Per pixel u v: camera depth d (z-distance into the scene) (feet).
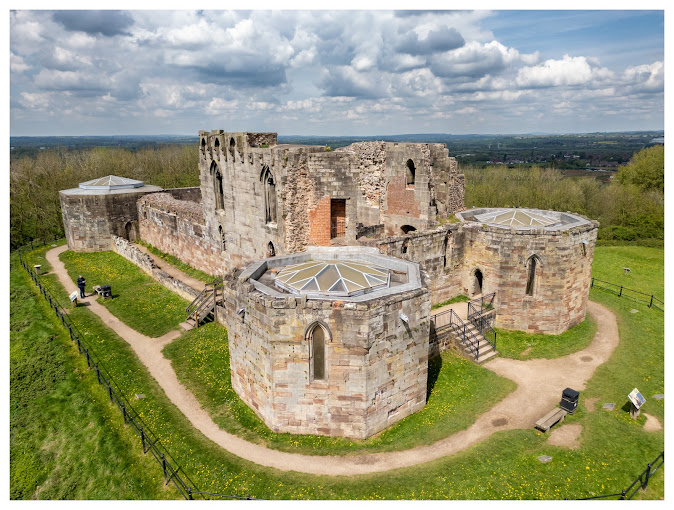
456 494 56.39
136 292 129.90
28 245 189.67
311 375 64.13
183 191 194.80
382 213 132.77
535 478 59.36
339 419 65.51
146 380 84.58
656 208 211.41
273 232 101.50
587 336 101.86
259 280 74.43
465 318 100.94
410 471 60.13
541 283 99.91
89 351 95.61
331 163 95.50
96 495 61.46
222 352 91.91
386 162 128.67
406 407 70.85
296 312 61.26
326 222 98.73
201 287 129.59
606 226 215.51
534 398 78.13
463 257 111.45
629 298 127.85
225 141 115.24
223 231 126.00
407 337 67.21
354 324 60.75
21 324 108.47
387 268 79.20
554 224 106.32
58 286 137.08
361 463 61.67
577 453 64.08
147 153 319.47
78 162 275.39
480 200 240.94
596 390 80.79
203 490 58.75
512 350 95.30
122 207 176.35
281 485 57.98
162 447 66.95
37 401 80.38
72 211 168.45
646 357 92.79
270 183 102.12
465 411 73.87
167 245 162.71
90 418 75.10
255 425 69.82
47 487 64.08
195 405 76.79
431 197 116.26
